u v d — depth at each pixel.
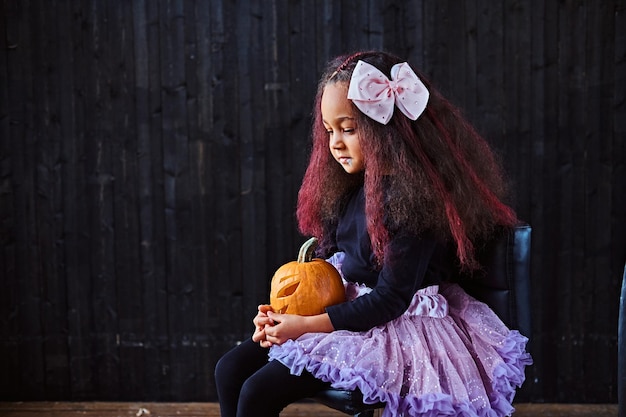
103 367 2.96
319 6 2.77
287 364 1.62
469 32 2.75
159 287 2.92
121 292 2.93
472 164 1.88
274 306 1.75
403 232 1.69
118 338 2.95
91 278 2.92
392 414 1.57
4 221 2.91
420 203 1.69
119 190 2.88
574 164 2.78
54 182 2.89
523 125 2.78
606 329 2.83
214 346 2.93
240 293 2.90
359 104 1.71
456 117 1.89
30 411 2.88
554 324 2.84
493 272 1.83
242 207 2.87
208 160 2.86
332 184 1.97
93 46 2.83
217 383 1.82
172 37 2.81
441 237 1.72
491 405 1.66
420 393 1.59
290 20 2.78
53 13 2.81
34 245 2.92
